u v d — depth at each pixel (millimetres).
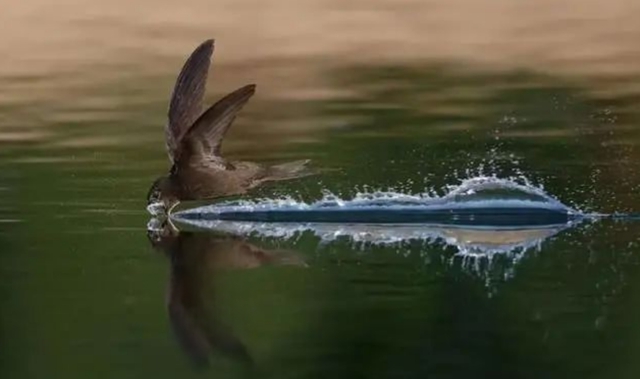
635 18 45969
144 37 44969
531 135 30766
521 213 23125
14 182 26484
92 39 45281
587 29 45000
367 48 42875
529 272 20062
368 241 21984
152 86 38750
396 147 29625
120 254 21125
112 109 35688
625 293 18969
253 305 18406
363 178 26094
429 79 38688
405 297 18906
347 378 16141
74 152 29828
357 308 18297
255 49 42906
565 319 17922
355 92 37031
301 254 21141
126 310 18359
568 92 36438
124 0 49469
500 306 18531
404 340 17188
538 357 16719
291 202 23656
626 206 24000
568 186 25344
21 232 22453
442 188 25438
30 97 37656
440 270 20109
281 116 34156
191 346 16781
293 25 45688
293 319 18000
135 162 28562
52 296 18828
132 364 16359
